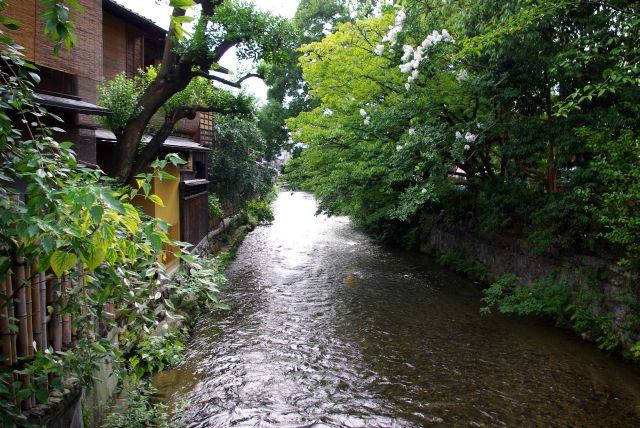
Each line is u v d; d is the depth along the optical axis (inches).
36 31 213.2
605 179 296.0
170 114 369.7
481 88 400.8
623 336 317.1
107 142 359.3
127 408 212.1
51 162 108.9
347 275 581.6
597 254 364.8
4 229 102.9
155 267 138.3
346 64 519.5
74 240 95.0
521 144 405.1
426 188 443.8
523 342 349.4
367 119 504.1
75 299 132.9
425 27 430.9
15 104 117.6
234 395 259.4
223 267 527.2
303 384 275.7
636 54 245.6
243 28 296.2
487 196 547.5
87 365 132.3
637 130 287.3
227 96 381.7
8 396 118.9
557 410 247.8
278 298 470.6
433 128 432.1
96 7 255.3
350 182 597.6
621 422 236.1
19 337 137.3
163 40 523.2
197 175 646.5
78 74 241.6
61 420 155.1
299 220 1230.3
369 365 306.0
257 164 984.9
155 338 178.4
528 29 333.1
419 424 232.7
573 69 306.8
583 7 304.8
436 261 663.1
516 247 484.7
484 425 233.1
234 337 354.9
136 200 395.5
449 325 390.3
